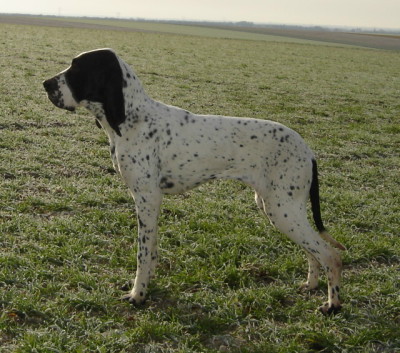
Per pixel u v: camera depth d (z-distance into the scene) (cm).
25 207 397
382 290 350
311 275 349
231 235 385
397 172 534
